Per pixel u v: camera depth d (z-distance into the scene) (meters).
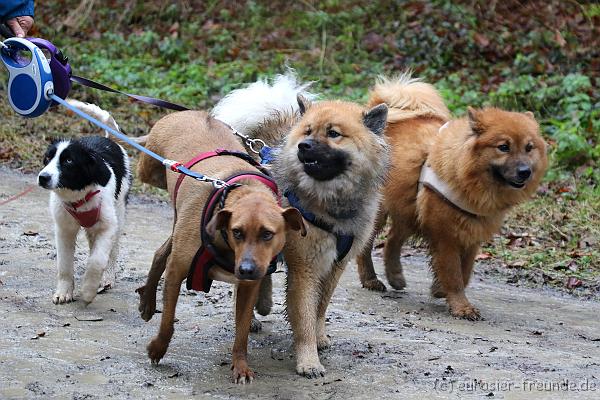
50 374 4.71
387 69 14.59
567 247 8.59
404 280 7.23
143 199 10.05
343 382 4.81
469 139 6.35
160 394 4.52
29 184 10.12
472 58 14.53
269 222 4.27
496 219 6.57
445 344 5.62
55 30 16.53
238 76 14.33
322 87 14.12
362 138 5.13
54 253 7.33
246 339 4.83
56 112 12.95
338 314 6.32
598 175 10.35
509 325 6.29
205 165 5.05
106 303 6.15
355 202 5.14
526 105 12.67
